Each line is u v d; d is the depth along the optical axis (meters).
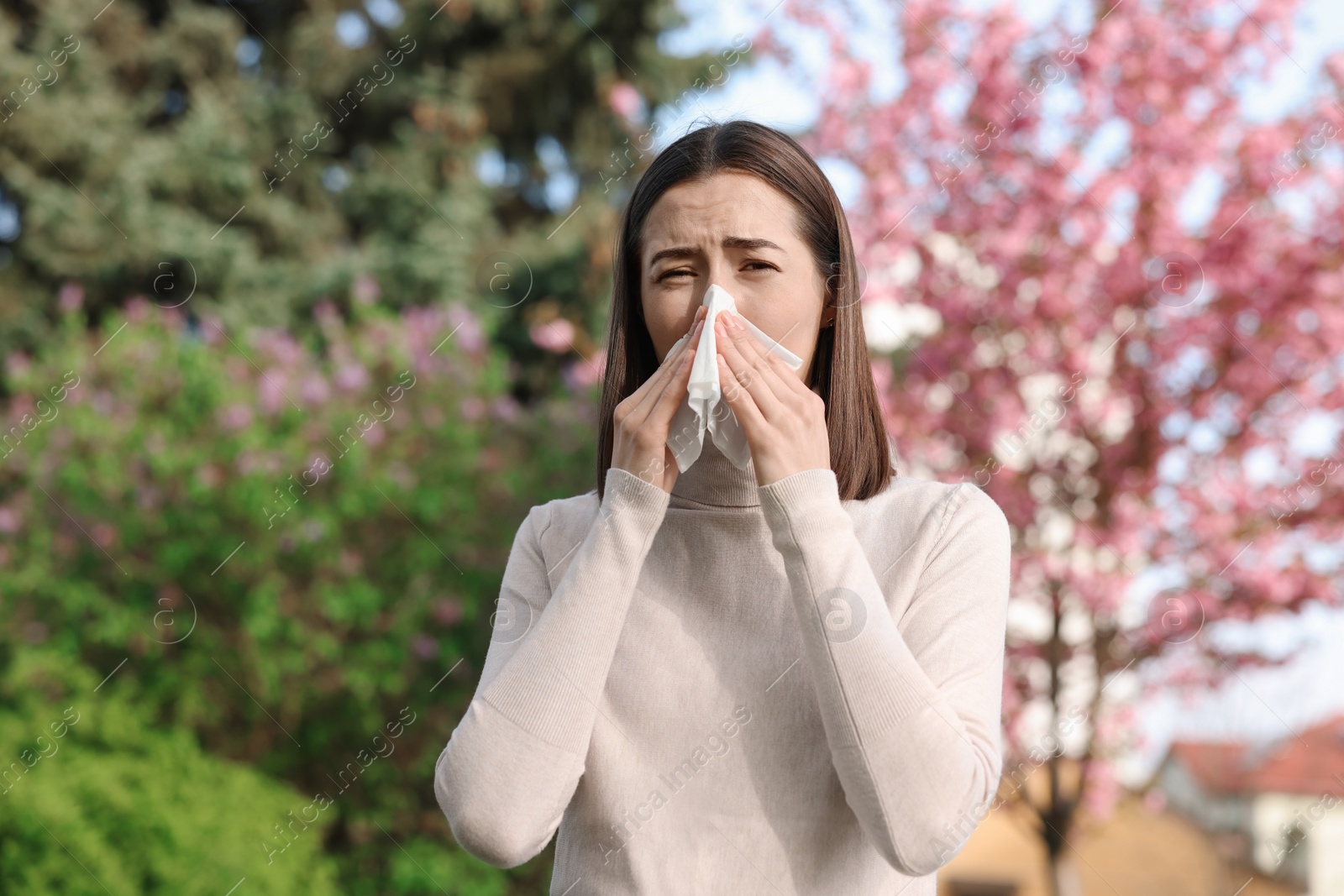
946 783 1.09
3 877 3.90
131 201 8.45
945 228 4.52
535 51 9.11
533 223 9.58
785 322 1.27
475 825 1.16
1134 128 4.42
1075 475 4.44
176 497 5.03
